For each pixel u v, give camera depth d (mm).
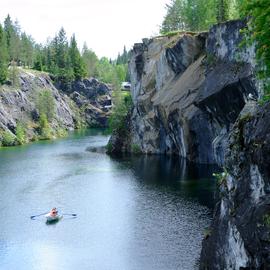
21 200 60781
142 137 104562
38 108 157750
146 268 37406
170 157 94188
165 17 121562
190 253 39906
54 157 100188
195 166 80938
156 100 96188
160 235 44750
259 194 23703
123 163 88812
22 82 163250
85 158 97625
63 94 188500
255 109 26453
